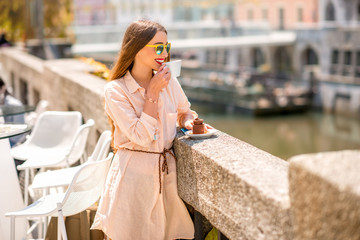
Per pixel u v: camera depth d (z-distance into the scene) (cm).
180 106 313
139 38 276
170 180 295
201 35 4609
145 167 285
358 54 4509
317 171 174
